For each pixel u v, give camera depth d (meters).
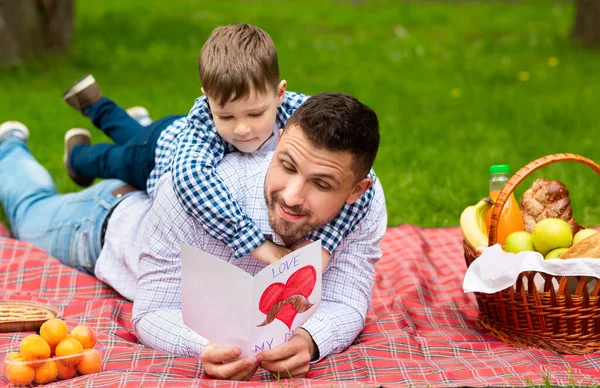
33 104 9.29
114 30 14.33
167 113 9.17
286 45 13.92
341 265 3.64
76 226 4.49
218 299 3.07
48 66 11.31
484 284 3.57
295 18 16.92
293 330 3.22
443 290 4.48
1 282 4.27
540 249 3.72
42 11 11.76
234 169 3.57
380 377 3.22
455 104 10.07
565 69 12.28
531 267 3.45
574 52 13.53
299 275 3.12
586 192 6.39
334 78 11.51
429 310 4.14
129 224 4.26
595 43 13.91
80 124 8.45
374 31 15.74
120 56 12.52
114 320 3.89
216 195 3.37
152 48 13.23
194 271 3.08
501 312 3.66
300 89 10.67
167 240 3.53
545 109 9.77
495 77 11.77
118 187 4.55
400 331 3.83
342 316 3.54
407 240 5.08
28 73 10.85
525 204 4.05
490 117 9.37
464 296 4.38
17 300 3.99
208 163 3.49
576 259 3.43
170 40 13.87
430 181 6.68
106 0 18.20
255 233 3.37
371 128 3.10
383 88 10.95
